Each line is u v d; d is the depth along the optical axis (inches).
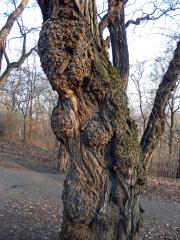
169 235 313.9
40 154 1107.3
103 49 165.5
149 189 572.1
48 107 1450.5
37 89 1440.7
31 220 329.7
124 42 351.9
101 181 165.3
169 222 376.5
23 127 1428.4
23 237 266.2
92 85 161.0
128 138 163.5
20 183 600.7
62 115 165.6
